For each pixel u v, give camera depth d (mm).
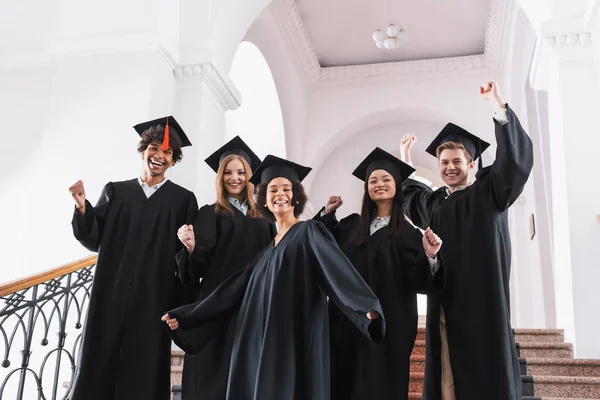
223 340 3627
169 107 6918
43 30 7086
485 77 11930
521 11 9406
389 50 11852
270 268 3451
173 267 3951
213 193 7043
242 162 4234
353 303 3105
